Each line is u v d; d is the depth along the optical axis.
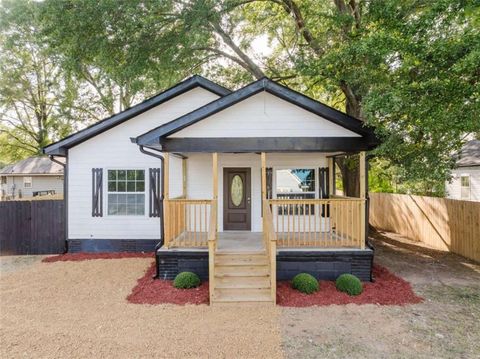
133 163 10.47
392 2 7.31
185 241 7.95
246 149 7.78
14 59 25.08
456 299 6.43
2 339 4.70
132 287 7.04
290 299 6.30
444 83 6.33
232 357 4.25
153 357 4.22
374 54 7.09
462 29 6.85
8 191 28.11
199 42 11.50
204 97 10.52
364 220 7.56
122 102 21.58
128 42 10.41
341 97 15.77
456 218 10.28
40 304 6.08
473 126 6.29
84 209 10.50
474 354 4.38
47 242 10.54
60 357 4.22
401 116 7.19
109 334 4.85
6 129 29.44
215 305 6.01
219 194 9.88
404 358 4.27
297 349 4.47
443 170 8.29
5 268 8.79
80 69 11.23
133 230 10.47
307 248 7.53
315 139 7.77
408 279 7.76
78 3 9.52
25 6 11.66
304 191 9.72
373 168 13.61
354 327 5.16
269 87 7.64
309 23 12.01
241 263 7.11
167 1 10.23
